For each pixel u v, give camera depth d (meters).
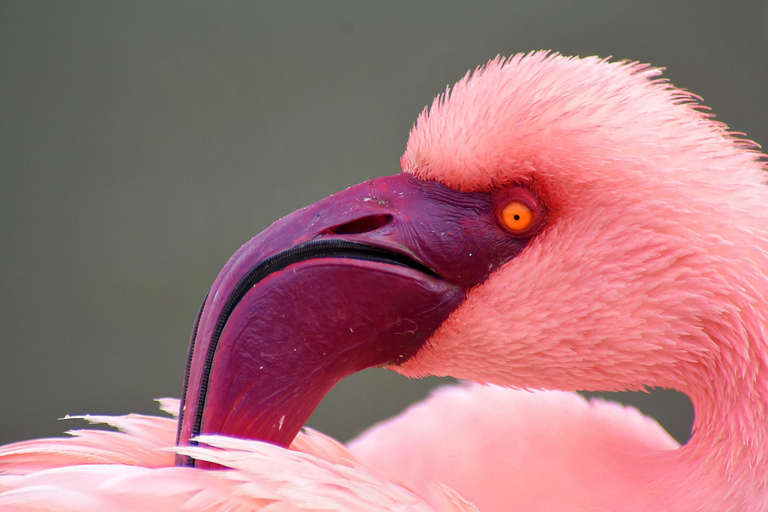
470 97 2.21
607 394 3.05
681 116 2.20
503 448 2.22
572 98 2.20
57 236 3.31
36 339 3.11
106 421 2.21
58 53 3.58
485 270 2.21
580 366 2.21
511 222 2.20
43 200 3.37
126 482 2.18
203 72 3.63
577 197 2.20
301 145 3.53
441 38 3.67
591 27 3.60
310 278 2.20
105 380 3.04
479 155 2.20
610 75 2.21
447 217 2.21
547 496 2.21
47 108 3.51
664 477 2.21
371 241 2.20
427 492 2.20
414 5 3.73
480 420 2.23
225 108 3.58
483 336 2.21
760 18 3.62
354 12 3.73
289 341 2.20
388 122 3.55
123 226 3.36
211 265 3.28
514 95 2.20
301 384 2.20
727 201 2.19
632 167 2.20
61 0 3.64
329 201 2.21
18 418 2.93
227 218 3.39
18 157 3.42
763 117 3.43
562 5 3.63
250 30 3.71
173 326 3.17
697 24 3.58
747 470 2.20
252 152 3.51
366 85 3.63
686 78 3.51
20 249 3.28
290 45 3.70
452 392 2.25
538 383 2.21
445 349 2.21
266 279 2.20
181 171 3.46
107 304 3.21
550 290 2.20
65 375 3.04
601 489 2.21
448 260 2.21
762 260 2.19
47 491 2.17
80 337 3.13
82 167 3.44
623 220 2.20
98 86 3.57
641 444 2.23
